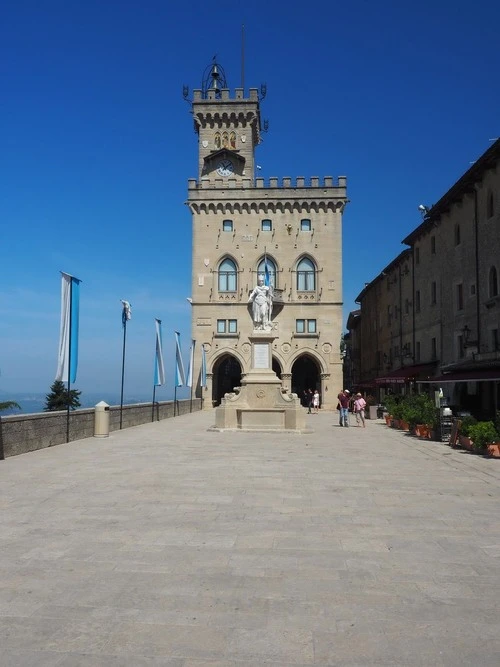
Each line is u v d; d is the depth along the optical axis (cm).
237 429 3297
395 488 1479
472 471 1789
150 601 714
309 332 6725
